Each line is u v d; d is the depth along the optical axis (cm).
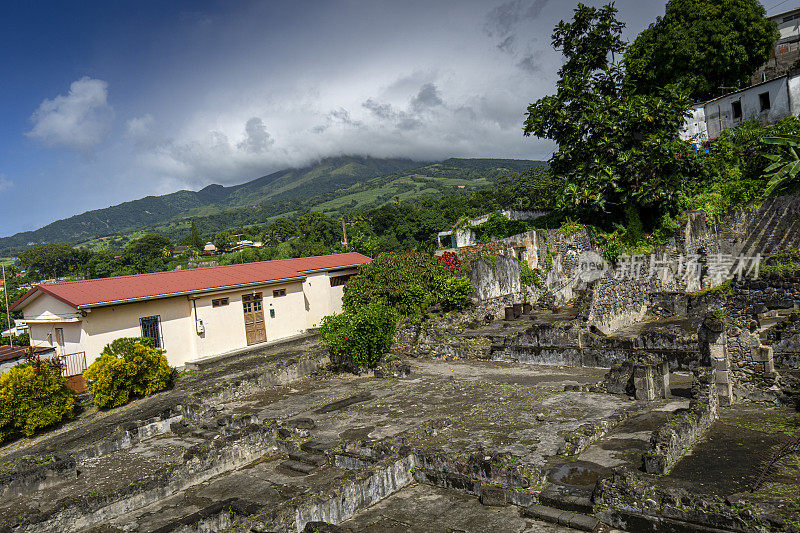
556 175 3266
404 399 1570
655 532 749
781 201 2766
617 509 786
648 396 1313
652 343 1697
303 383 1927
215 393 1766
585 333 1869
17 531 903
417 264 2662
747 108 3384
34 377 1891
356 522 889
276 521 811
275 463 1206
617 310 2517
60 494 1138
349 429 1341
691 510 727
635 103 2848
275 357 2400
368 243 5612
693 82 3578
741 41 3509
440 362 2070
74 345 2180
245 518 862
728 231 2956
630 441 1049
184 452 1298
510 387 1573
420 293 2541
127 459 1327
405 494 984
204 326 2441
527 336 2000
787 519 668
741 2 3481
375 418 1412
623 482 795
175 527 891
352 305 2652
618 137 2836
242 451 1223
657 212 2888
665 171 2878
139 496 1044
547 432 1155
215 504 976
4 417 1819
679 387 1416
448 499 942
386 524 870
